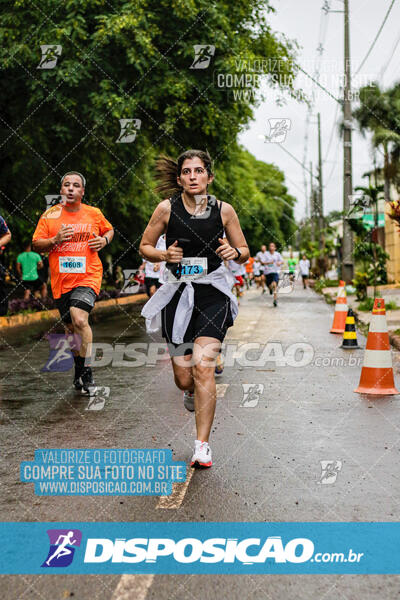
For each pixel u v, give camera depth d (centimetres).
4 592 308
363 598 299
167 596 303
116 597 302
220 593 305
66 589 310
